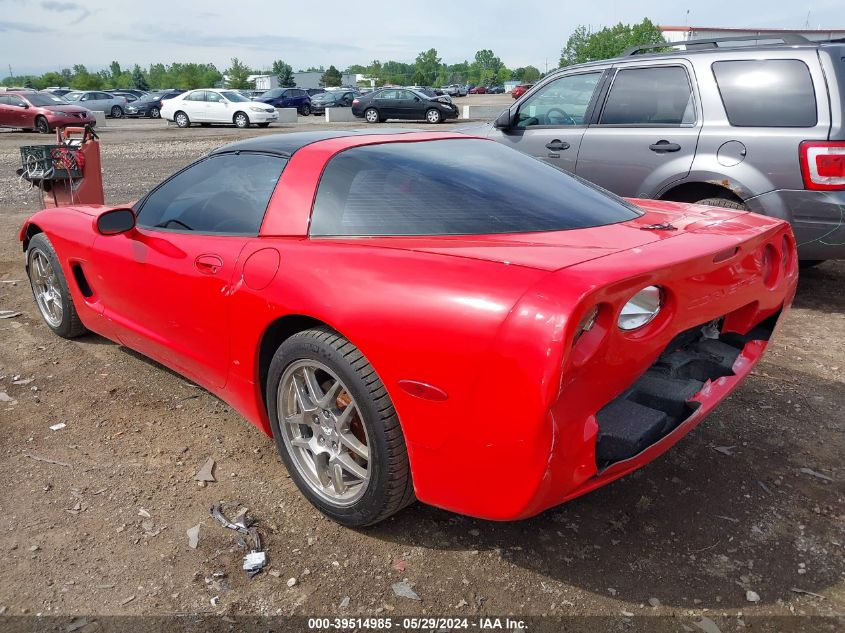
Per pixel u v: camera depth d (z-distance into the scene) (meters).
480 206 2.53
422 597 2.22
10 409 3.48
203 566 2.36
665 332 2.14
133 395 3.65
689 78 5.13
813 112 4.58
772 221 2.78
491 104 44.72
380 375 2.17
